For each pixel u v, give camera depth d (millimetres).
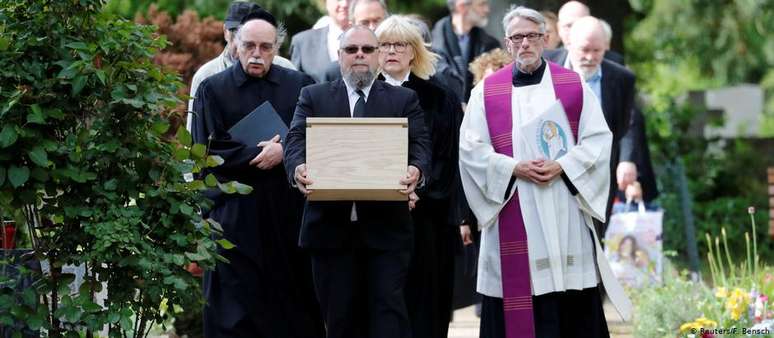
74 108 17141
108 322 16984
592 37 25844
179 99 17750
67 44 16891
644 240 29125
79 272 18984
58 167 17000
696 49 55219
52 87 17016
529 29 20391
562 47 28984
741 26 53625
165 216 17297
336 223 19172
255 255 20672
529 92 20516
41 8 17109
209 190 20609
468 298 24859
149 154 17281
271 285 20859
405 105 19391
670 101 47531
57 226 17328
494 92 20656
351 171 18172
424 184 19016
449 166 20938
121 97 16891
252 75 20969
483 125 20609
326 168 18188
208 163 17609
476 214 20516
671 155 45594
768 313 23156
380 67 21016
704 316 23953
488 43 28781
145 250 17062
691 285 26219
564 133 20250
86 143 17000
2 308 16922
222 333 20688
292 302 20969
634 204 31672
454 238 21344
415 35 20984
